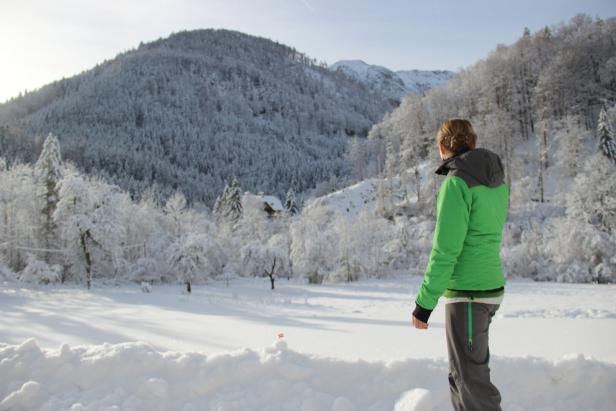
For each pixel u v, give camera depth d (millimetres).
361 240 46594
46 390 3186
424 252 50750
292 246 44844
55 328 9023
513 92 82438
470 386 2383
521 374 3146
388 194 69125
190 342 6582
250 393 3064
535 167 65312
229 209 74875
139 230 50219
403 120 89938
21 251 41344
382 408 2902
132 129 187625
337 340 6137
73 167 41562
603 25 89625
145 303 22516
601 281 34500
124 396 3080
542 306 19734
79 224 35688
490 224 2418
